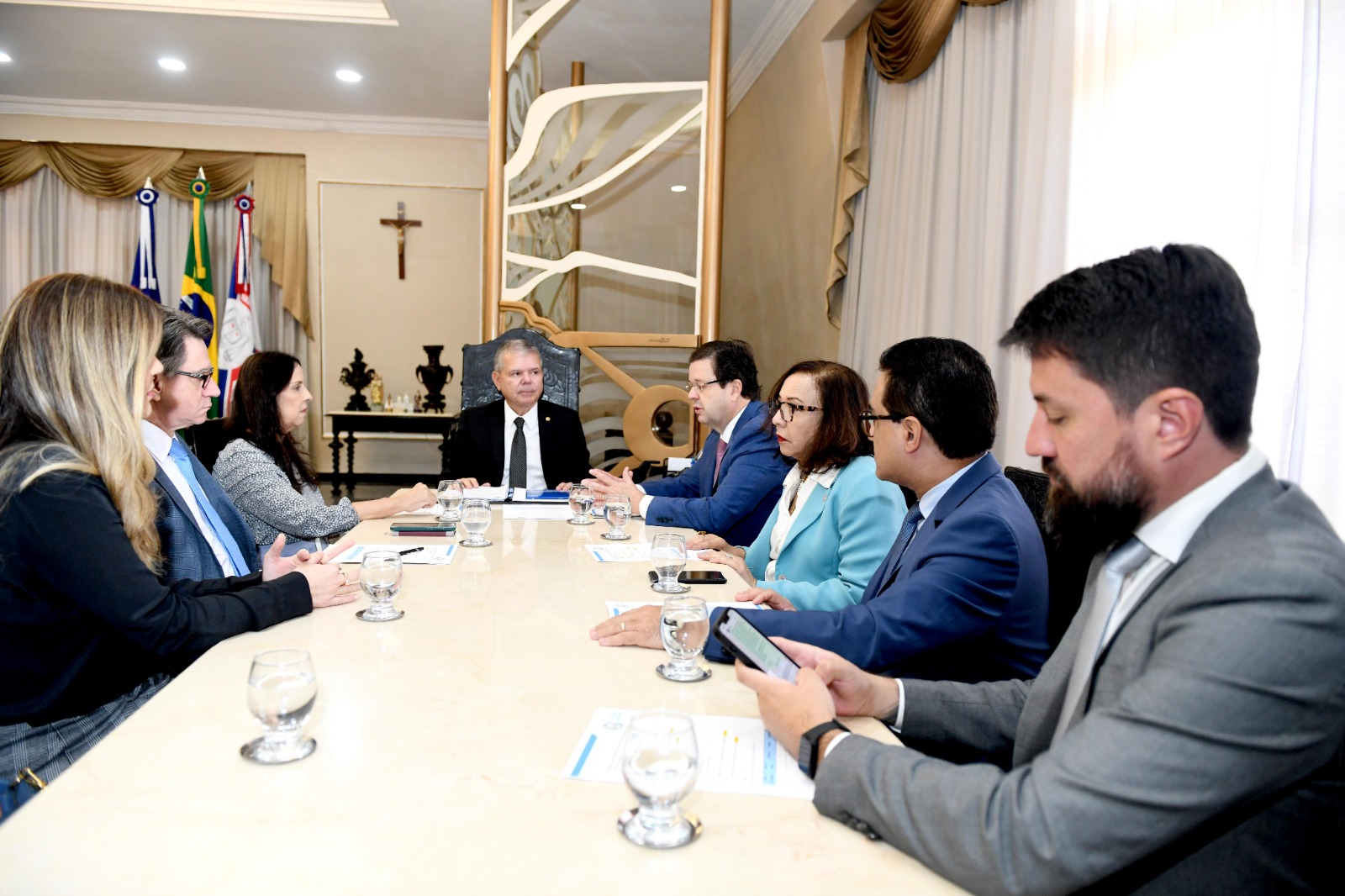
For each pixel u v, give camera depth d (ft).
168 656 4.41
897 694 3.66
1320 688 2.29
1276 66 7.16
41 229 27.68
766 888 2.37
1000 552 4.45
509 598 5.49
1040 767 2.45
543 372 13.92
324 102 26.53
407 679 3.93
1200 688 2.31
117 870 2.36
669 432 16.07
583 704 3.67
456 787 2.89
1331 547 2.44
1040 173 10.36
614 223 16.08
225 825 2.60
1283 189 7.11
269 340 28.86
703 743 3.31
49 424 4.39
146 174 27.53
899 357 4.93
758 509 9.14
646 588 5.81
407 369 29.50
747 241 22.02
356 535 7.76
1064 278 2.83
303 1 19.60
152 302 4.82
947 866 2.43
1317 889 2.46
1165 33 8.58
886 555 5.66
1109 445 2.68
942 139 12.74
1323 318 6.69
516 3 15.90
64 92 25.72
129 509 4.59
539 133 15.97
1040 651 4.64
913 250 13.55
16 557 4.14
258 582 5.24
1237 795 2.31
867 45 14.60
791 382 6.57
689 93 15.93
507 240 15.92
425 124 28.53
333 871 2.38
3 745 4.26
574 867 2.43
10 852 2.43
